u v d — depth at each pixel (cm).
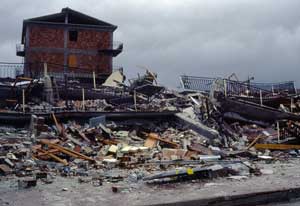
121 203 823
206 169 1122
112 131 1852
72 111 1959
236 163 1334
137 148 1567
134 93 2456
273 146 1847
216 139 1880
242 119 2308
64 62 4553
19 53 4784
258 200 924
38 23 4516
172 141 1772
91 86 2833
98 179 1091
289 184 1025
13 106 2183
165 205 827
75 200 848
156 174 1100
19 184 984
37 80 2453
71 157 1418
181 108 2394
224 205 888
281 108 2542
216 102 2266
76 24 4591
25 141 1570
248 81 3166
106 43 4703
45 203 818
